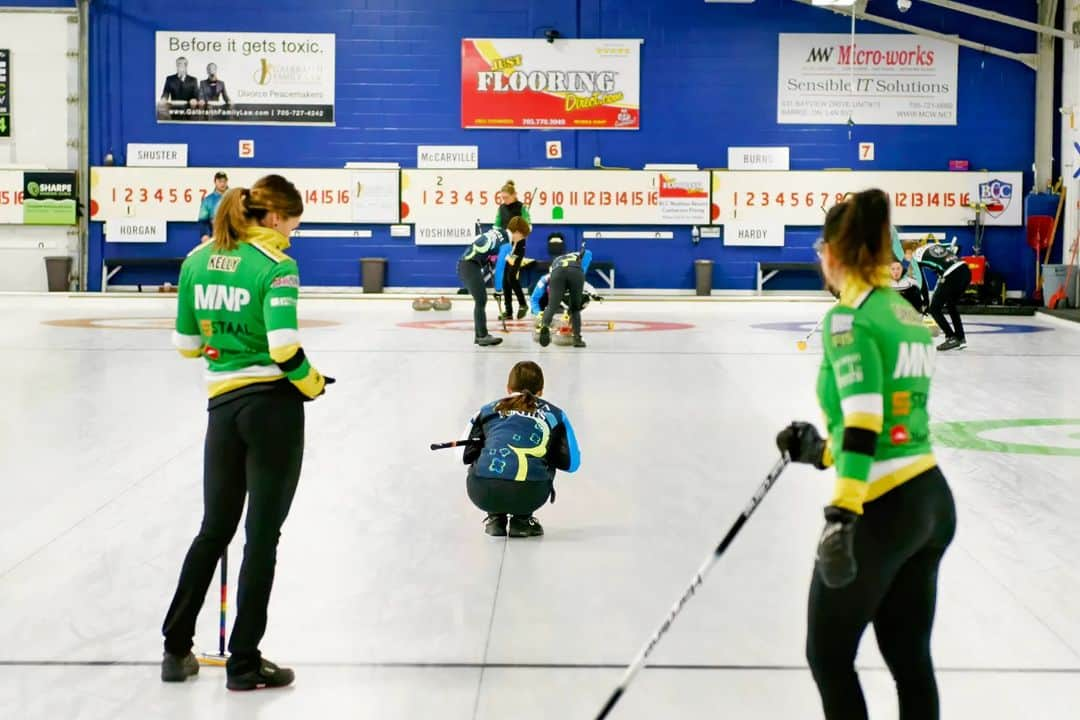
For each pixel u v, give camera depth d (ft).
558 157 75.82
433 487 23.45
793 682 13.71
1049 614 16.15
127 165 75.36
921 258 48.65
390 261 75.66
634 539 19.86
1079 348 49.49
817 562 10.02
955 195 74.74
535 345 47.60
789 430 10.53
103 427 29.45
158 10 74.74
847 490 9.51
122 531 20.25
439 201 75.10
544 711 12.91
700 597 16.81
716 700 13.20
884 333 9.86
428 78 75.36
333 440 27.94
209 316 13.52
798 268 75.20
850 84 74.90
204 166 75.61
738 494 23.06
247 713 12.87
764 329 55.16
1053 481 24.27
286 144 75.61
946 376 40.55
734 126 75.41
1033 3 74.02
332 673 14.02
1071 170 72.02
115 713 12.84
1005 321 64.49
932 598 10.49
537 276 75.46
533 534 20.01
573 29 75.10
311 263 75.82
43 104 74.90
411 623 15.74
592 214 75.05
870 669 14.16
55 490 23.11
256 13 74.90
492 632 15.40
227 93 75.15
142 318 58.34
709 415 31.68
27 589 17.15
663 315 63.46
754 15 74.74
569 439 20.04
